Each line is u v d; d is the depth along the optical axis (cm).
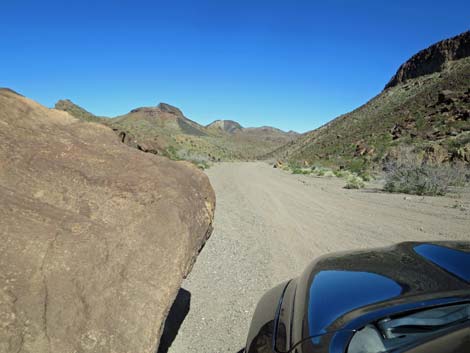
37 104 371
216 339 380
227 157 11894
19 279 215
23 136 316
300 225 941
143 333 231
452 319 203
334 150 6806
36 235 240
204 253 695
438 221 940
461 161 2322
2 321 194
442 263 251
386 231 839
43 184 284
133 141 1057
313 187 1978
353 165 3559
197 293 500
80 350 205
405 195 1559
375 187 1961
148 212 298
